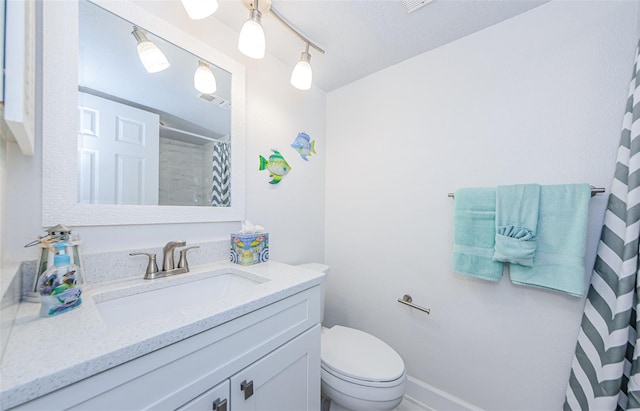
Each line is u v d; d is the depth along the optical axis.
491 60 1.20
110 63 0.87
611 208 0.90
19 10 0.48
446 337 1.31
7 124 0.49
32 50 0.62
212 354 0.61
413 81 1.45
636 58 0.85
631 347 0.83
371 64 1.52
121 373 0.47
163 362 0.53
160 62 1.00
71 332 0.51
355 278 1.70
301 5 1.08
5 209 0.66
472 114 1.25
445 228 1.33
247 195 1.31
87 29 0.82
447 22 1.18
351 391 0.97
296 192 1.61
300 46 1.36
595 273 0.92
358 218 1.69
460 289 1.27
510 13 1.12
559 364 1.02
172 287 0.91
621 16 0.93
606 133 0.95
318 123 1.79
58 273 0.61
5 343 0.46
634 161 0.82
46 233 0.72
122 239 0.88
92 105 0.83
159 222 0.98
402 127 1.49
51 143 0.74
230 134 1.22
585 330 0.92
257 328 0.73
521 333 1.11
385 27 1.21
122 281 0.85
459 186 1.28
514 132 1.14
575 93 1.01
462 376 1.26
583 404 0.90
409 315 1.45
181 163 1.06
